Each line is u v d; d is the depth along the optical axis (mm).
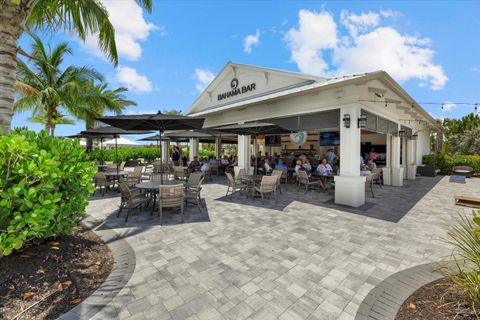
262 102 9008
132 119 5387
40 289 2539
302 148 17953
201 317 2256
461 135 23422
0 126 3434
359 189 6738
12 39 3557
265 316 2275
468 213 6023
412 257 3523
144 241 4129
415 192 9203
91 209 6324
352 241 4148
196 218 5539
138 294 2600
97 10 5066
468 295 2201
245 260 3428
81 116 15547
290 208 6496
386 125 9609
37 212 2596
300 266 3252
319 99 7586
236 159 15055
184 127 6453
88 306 2373
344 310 2354
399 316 2199
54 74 13453
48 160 2723
